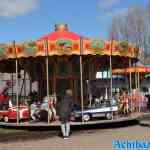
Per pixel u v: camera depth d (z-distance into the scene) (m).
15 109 22.73
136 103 27.12
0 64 26.47
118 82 40.75
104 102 23.84
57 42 21.50
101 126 22.38
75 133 19.86
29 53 21.80
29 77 25.95
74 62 24.03
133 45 24.12
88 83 24.81
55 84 24.06
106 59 25.38
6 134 20.17
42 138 18.55
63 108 18.45
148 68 40.06
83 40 21.53
